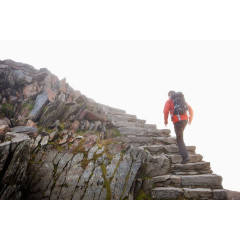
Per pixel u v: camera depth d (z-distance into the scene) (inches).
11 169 124.6
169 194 151.7
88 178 147.9
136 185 157.6
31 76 263.6
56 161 155.7
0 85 219.5
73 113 245.3
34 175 145.6
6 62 261.7
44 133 182.9
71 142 176.1
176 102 194.9
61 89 260.2
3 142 137.1
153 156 194.1
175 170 181.6
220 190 153.3
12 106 216.7
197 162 193.5
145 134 272.8
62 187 142.6
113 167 157.5
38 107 216.7
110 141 177.6
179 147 185.9
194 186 162.7
